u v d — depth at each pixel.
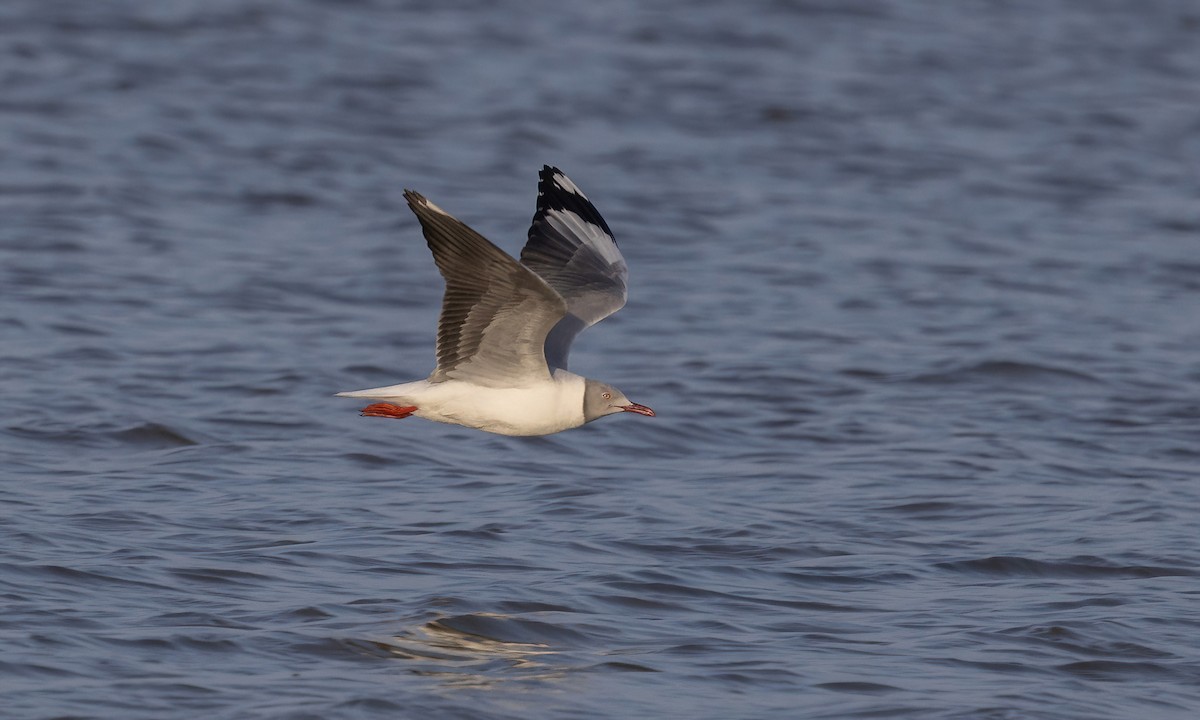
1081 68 40.06
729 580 12.33
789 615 11.61
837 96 36.41
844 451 16.42
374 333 20.44
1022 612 11.77
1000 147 33.47
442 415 10.45
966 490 15.02
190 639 10.55
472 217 26.72
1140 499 14.88
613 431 16.73
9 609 10.87
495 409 10.40
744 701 9.95
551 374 10.59
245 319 20.70
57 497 13.70
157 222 25.44
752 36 41.16
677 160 31.30
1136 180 31.47
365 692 9.84
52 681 9.77
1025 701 10.02
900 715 9.77
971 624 11.48
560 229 11.76
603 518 13.77
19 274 21.94
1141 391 19.00
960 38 42.22
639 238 26.12
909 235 27.03
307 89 34.88
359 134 31.95
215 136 31.12
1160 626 11.50
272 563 12.21
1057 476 15.66
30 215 25.11
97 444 15.48
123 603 11.19
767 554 12.96
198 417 16.47
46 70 34.91
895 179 30.84
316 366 18.72
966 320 22.14
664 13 42.88
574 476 15.12
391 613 11.23
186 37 38.31
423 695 9.85
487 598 11.53
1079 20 44.81
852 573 12.60
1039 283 24.38
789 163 31.61
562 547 12.92
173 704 9.55
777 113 34.72
